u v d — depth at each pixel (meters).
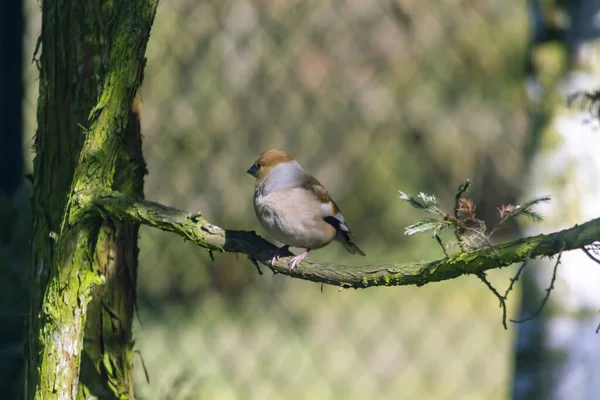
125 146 4.91
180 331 14.27
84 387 4.98
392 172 17.41
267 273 15.91
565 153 7.12
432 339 14.68
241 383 12.38
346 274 4.08
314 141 16.61
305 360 13.59
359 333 14.79
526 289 7.29
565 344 7.12
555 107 7.17
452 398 12.27
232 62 15.14
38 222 4.81
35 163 4.88
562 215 7.11
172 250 15.32
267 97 15.73
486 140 17.16
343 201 17.25
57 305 4.39
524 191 7.32
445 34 16.14
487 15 15.95
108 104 4.23
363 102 16.62
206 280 15.48
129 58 4.18
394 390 12.53
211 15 14.73
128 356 5.14
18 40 9.73
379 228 17.47
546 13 7.18
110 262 4.99
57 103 4.76
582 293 7.10
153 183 14.81
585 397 7.08
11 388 6.55
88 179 4.35
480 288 16.66
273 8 15.33
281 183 5.77
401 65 16.45
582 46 7.09
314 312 15.63
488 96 16.80
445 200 17.61
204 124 15.09
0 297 7.29
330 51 16.06
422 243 17.31
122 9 4.16
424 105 16.91
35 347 4.71
